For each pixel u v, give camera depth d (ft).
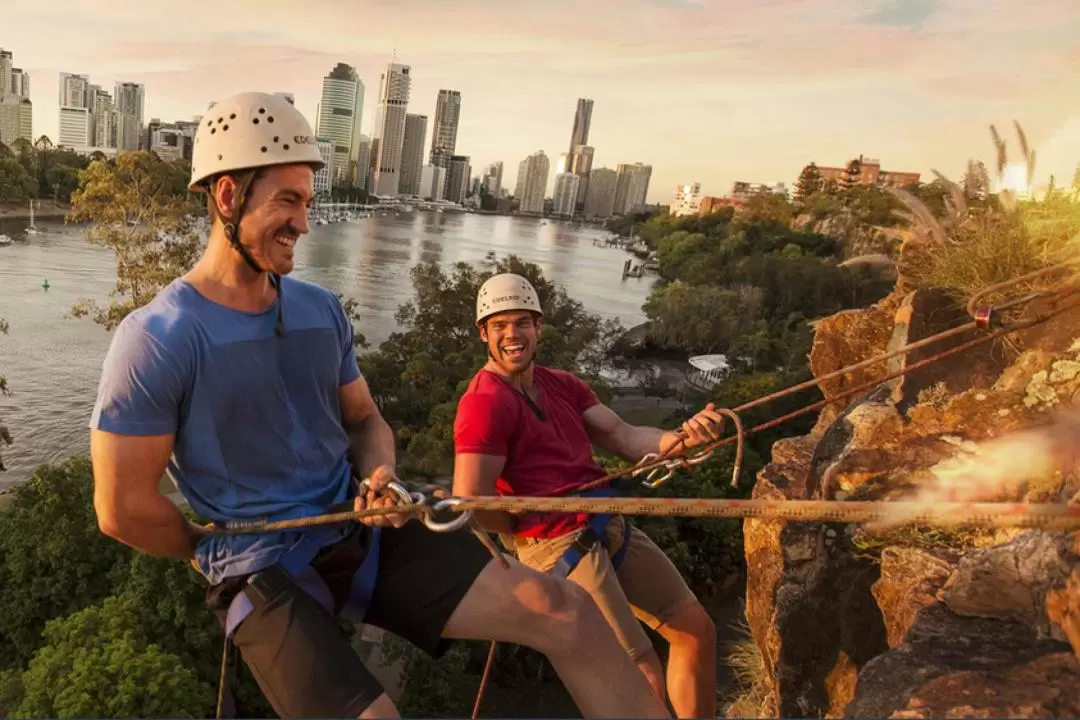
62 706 47.01
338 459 7.27
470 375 137.18
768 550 13.93
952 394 13.96
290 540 6.64
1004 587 8.30
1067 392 11.80
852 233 335.88
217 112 6.39
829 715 12.24
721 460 86.63
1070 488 10.15
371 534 6.91
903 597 10.54
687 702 9.57
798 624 12.65
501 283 10.11
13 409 132.05
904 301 16.98
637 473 9.57
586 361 182.39
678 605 9.73
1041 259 15.84
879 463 12.71
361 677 6.15
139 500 6.28
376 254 414.00
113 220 108.37
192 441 6.51
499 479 10.18
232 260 6.57
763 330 221.25
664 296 260.01
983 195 18.70
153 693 49.06
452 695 63.46
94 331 182.50
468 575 6.63
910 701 7.01
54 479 67.21
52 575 64.80
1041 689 6.69
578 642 6.44
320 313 7.23
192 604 59.16
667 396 194.08
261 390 6.61
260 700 59.88
